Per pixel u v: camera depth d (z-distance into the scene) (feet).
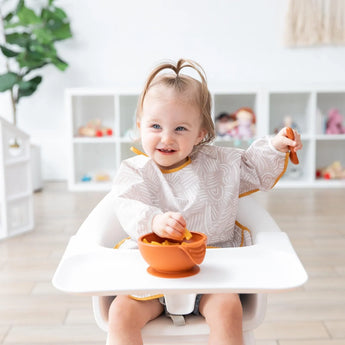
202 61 11.07
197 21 10.96
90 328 4.22
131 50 11.03
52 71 11.07
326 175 10.62
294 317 4.38
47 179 11.55
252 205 3.10
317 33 10.84
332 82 11.10
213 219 3.00
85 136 10.58
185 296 2.53
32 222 7.27
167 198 2.99
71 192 10.05
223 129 10.34
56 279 2.06
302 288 5.01
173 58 11.05
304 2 10.72
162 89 2.77
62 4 10.86
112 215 2.98
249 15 10.94
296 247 6.24
